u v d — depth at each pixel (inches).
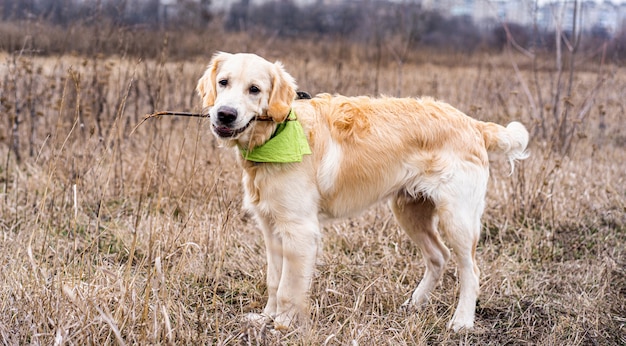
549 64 446.9
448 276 170.7
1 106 263.6
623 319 149.8
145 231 180.1
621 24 436.1
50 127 266.5
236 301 157.1
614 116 364.8
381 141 144.8
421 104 150.6
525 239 193.3
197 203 196.9
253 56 134.3
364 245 187.0
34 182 215.8
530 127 280.5
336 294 151.3
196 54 376.5
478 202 149.4
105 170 229.1
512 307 156.9
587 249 190.9
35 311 122.5
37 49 266.7
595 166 257.1
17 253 148.3
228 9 731.4
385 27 628.1
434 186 145.0
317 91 319.3
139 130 271.3
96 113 263.1
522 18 595.8
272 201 137.9
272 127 135.6
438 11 954.7
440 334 143.3
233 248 178.4
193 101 299.9
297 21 761.0
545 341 136.9
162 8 454.0
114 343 120.3
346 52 554.6
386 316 142.8
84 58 278.2
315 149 140.4
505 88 373.7
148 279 120.7
